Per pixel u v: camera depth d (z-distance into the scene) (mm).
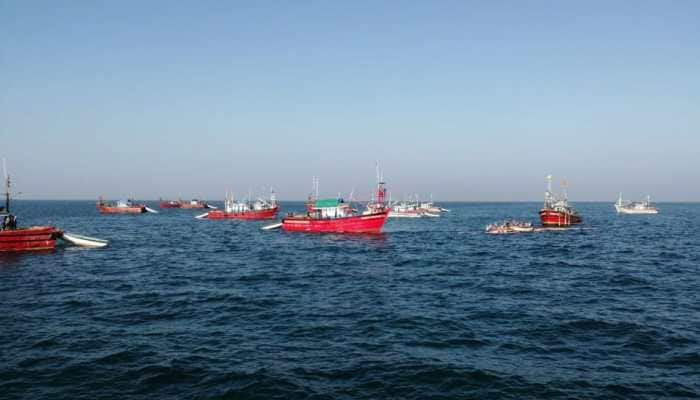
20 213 192125
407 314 28438
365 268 47969
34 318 27234
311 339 23516
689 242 76312
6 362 20000
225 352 21469
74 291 35188
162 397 16828
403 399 16828
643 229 107375
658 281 39875
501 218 175000
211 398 16797
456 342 23156
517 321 26953
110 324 26062
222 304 31016
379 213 84688
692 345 22719
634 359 20906
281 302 31688
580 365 20172
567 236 88812
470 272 45375
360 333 24547
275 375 18766
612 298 33188
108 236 87000
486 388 17781
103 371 19109
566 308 30125
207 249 66312
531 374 19125
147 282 39250
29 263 49656
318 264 50938
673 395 17297
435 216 186250
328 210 94312
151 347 22047
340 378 18578
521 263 51969
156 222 135875
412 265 50344
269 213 152500
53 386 17688
